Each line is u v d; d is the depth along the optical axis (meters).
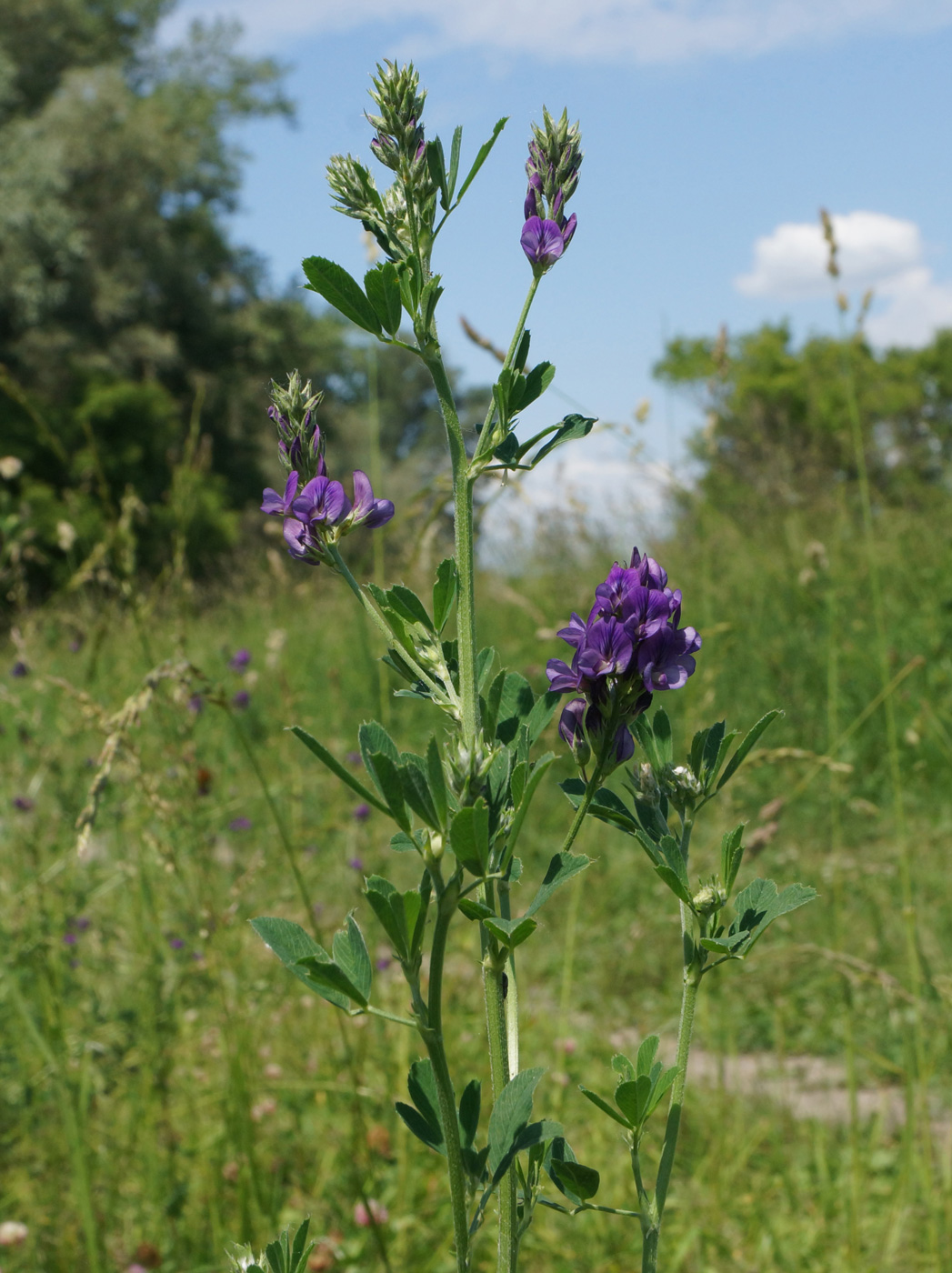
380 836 4.12
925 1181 2.80
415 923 0.95
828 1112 3.50
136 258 28.38
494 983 1.08
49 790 3.50
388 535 4.04
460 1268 0.99
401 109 1.15
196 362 30.45
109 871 3.60
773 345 32.75
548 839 5.50
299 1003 3.74
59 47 29.69
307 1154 3.12
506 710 1.22
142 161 27.12
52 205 24.67
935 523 8.77
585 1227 2.87
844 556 7.82
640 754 1.25
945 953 4.09
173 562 3.51
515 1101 0.99
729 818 5.21
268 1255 1.05
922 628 6.83
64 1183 2.86
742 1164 3.06
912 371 37.50
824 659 6.39
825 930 4.32
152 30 34.50
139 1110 3.05
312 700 6.43
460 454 1.17
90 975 3.52
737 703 6.24
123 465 22.09
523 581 7.37
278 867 3.74
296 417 1.21
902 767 5.87
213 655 5.47
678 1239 2.83
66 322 26.06
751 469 8.16
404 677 1.19
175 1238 2.73
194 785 2.90
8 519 3.67
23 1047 3.21
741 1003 4.21
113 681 3.65
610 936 4.74
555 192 1.21
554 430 1.17
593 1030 4.03
